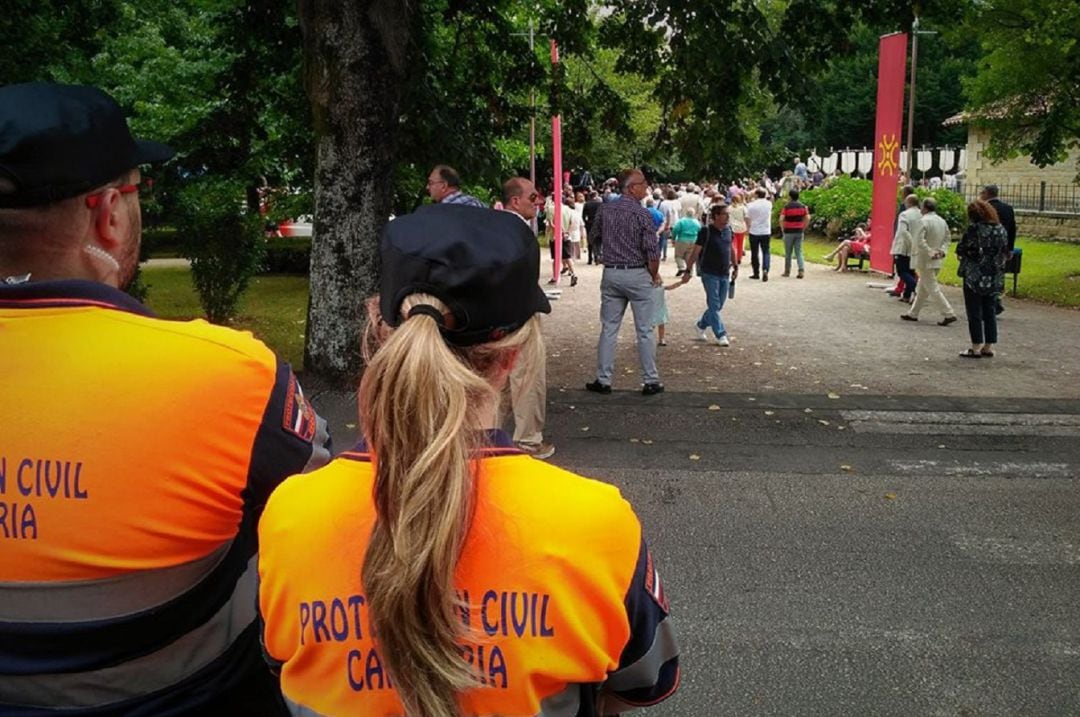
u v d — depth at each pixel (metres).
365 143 8.59
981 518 5.95
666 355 11.37
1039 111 18.23
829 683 3.96
